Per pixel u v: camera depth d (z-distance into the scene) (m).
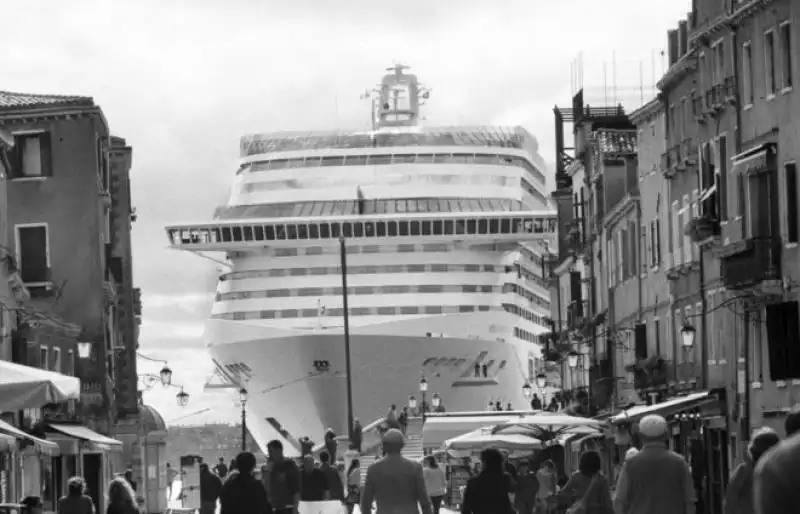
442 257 101.38
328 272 100.69
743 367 43.56
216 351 102.88
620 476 16.45
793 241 39.50
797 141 39.28
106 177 64.62
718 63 45.78
